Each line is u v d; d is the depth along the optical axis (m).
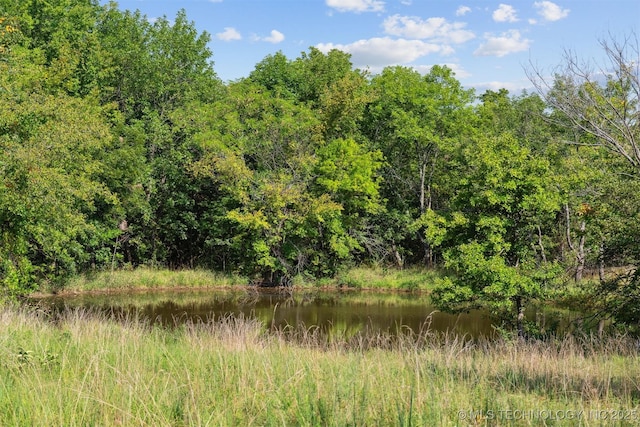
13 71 13.82
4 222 14.46
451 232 15.91
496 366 7.56
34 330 8.16
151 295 24.05
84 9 25.22
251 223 25.47
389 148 29.72
